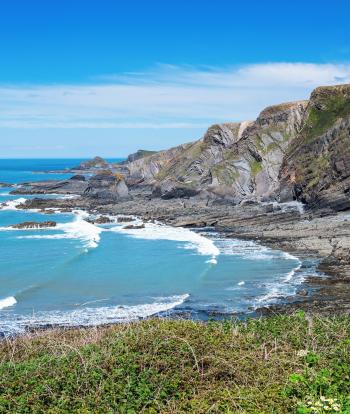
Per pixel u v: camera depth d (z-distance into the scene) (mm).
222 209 74562
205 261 39969
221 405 9281
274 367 10969
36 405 9430
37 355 12938
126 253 44219
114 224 65625
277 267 37062
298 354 11641
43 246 47812
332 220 56500
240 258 40938
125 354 11141
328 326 13812
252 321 15242
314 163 74688
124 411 9195
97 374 10359
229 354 11359
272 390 9820
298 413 8602
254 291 30469
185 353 11133
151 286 32375
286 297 28672
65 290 31438
